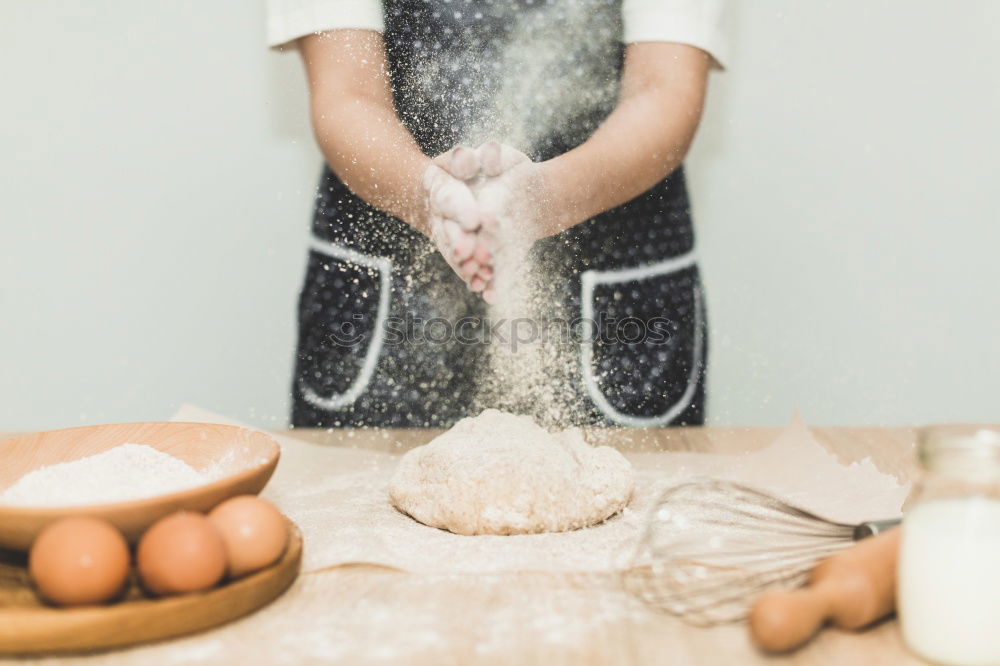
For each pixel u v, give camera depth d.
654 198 1.24
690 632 0.54
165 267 1.68
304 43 1.18
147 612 0.52
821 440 1.05
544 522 0.72
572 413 1.24
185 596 0.54
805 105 1.59
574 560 0.66
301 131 1.62
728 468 0.91
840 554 0.54
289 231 1.66
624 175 1.09
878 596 0.52
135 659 0.51
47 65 1.62
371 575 0.64
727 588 0.60
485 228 0.90
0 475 0.70
